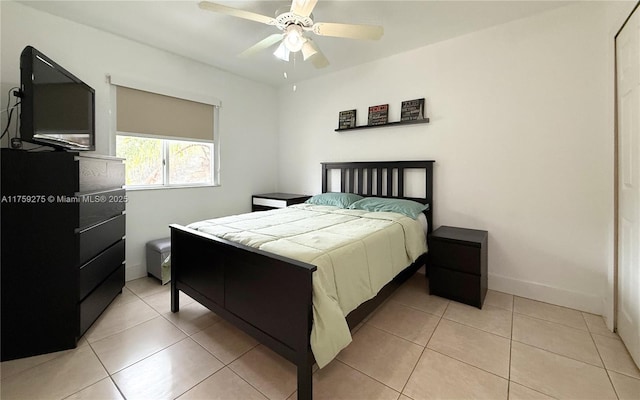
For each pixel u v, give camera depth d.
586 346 1.73
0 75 2.05
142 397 1.36
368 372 1.53
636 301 1.58
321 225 2.18
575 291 2.22
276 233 1.89
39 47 2.22
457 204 2.75
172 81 3.03
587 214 2.16
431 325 2.00
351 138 3.49
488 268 2.61
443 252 2.39
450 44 2.70
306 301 1.26
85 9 2.21
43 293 1.67
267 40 2.07
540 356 1.65
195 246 1.96
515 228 2.46
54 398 1.35
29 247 1.64
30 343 1.65
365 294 1.65
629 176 1.70
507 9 2.20
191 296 2.02
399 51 2.97
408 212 2.58
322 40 2.73
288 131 4.18
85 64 2.45
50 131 1.80
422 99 2.88
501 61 2.45
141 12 2.25
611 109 1.95
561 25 2.19
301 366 1.29
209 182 3.53
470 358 1.64
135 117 2.79
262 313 1.48
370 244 1.80
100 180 2.01
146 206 2.92
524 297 2.43
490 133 2.54
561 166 2.24
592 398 1.34
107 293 2.18
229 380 1.47
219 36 2.64
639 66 1.55
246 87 3.83
